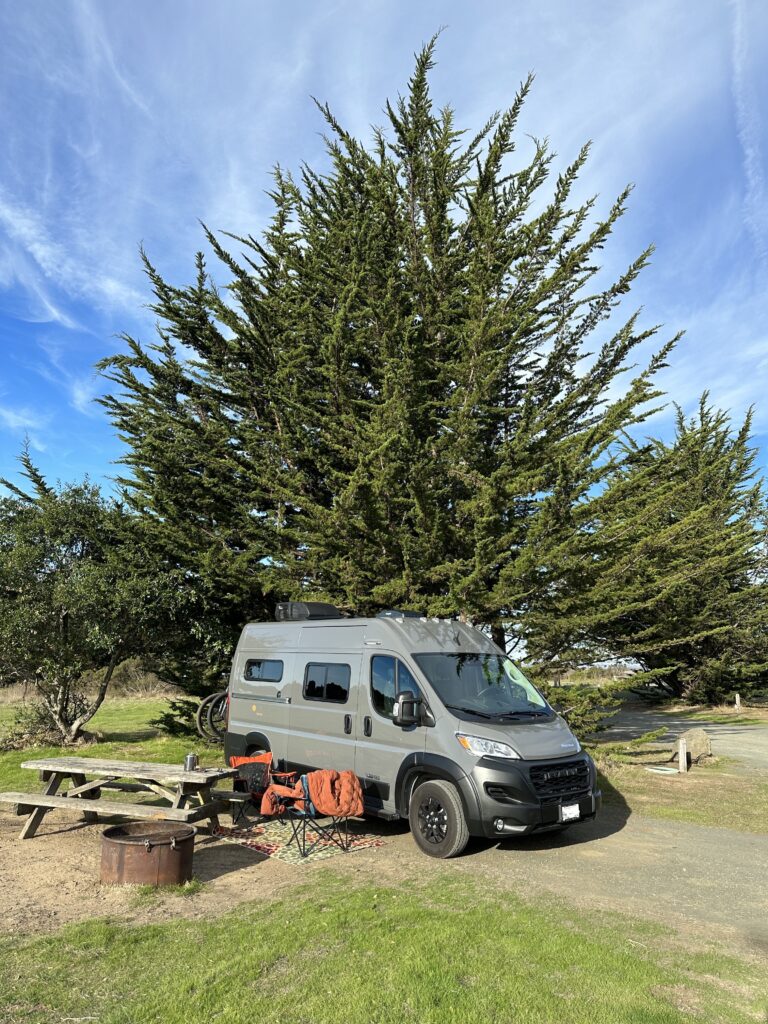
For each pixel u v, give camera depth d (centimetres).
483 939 453
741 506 2505
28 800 707
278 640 938
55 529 1342
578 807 683
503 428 1398
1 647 1254
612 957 427
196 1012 357
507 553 1052
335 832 761
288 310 1453
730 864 684
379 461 1046
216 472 1429
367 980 391
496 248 1255
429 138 1388
